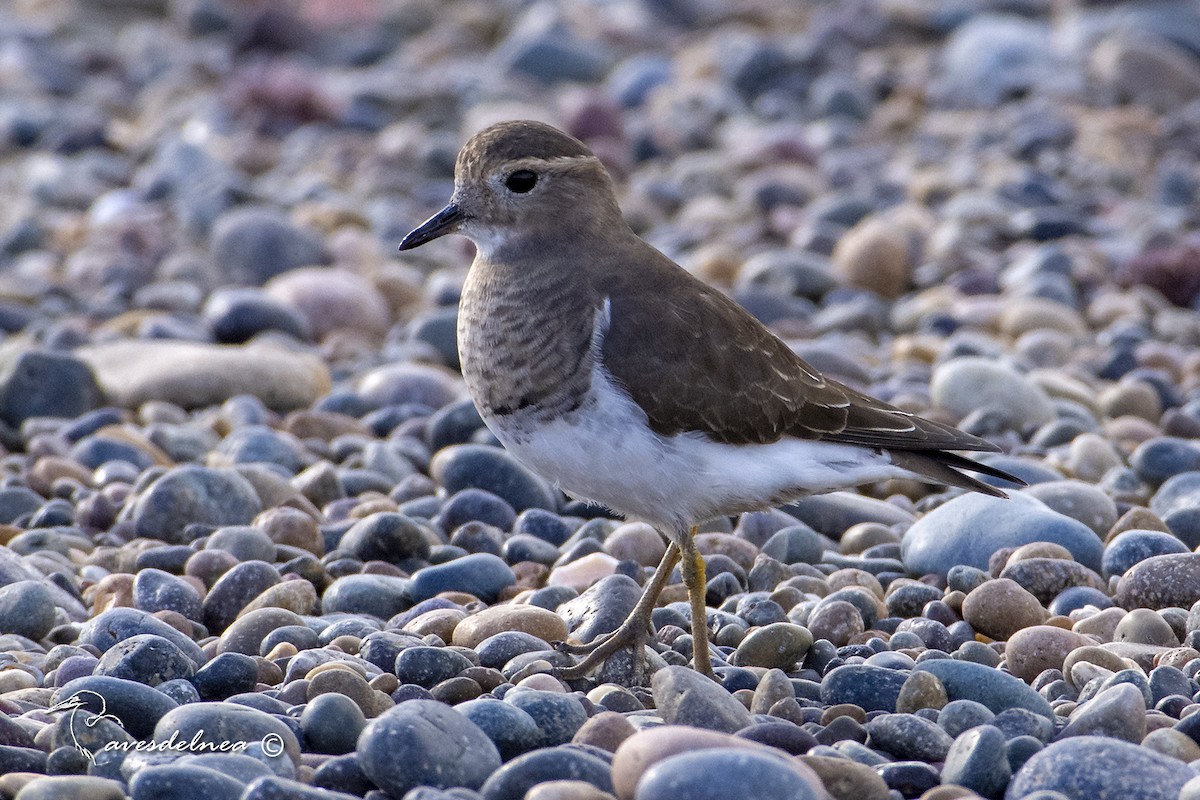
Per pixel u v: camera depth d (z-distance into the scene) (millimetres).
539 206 9727
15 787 7262
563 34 32531
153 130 27719
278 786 6941
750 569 11359
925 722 7977
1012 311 17828
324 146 26594
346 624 9727
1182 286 19062
